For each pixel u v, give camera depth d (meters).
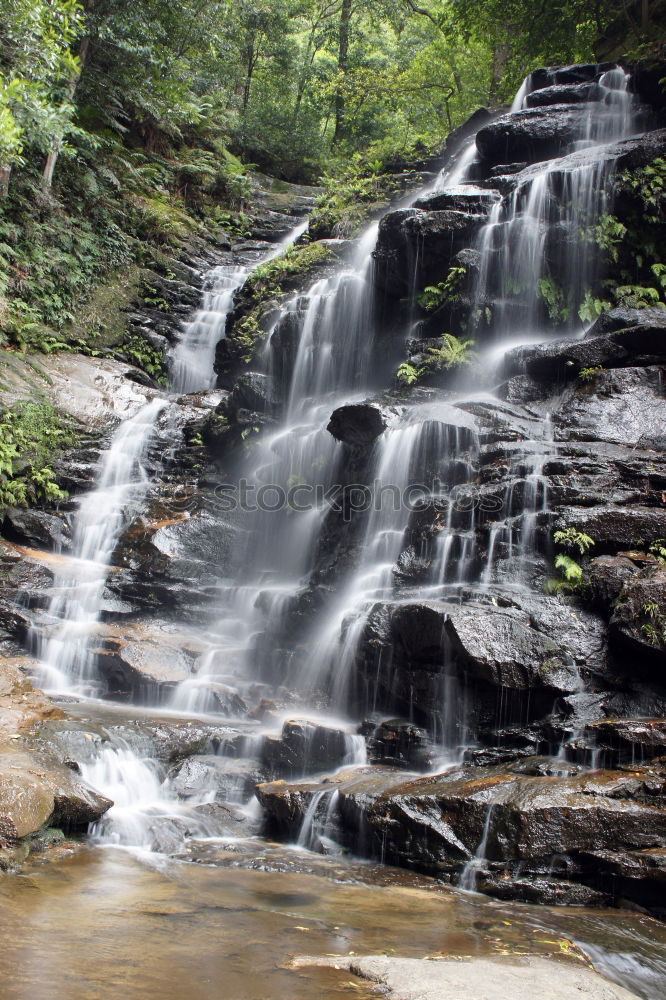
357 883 5.02
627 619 6.18
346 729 6.91
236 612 10.30
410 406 9.57
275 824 6.16
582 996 3.34
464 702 6.38
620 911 4.85
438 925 4.30
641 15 16.86
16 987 3.02
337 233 17.77
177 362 18.47
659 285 11.09
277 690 8.14
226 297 20.02
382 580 8.29
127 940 3.69
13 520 11.57
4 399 13.01
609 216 11.19
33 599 10.04
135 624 10.09
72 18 14.77
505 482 7.88
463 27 20.17
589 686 6.21
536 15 18.73
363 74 28.78
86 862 5.02
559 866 5.02
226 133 27.83
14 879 4.54
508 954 3.88
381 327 12.99
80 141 19.41
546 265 11.38
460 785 5.53
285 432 12.30
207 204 24.86
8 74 13.80
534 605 6.61
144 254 20.06
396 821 5.42
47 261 16.91
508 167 14.03
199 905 4.34
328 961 3.61
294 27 32.00
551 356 9.70
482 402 9.49
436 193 12.81
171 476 13.59
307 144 30.55
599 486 7.57
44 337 15.80
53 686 8.87
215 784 6.67
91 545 11.68
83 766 6.22
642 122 13.34
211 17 22.80
